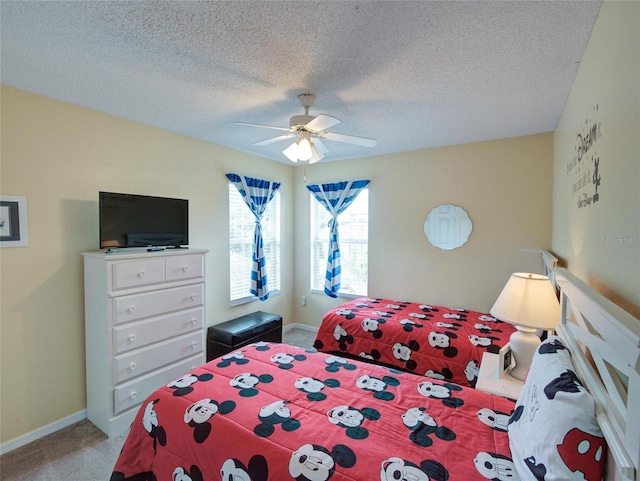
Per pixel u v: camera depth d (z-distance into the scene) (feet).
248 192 12.60
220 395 5.28
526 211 10.65
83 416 8.21
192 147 10.82
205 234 11.36
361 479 3.54
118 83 6.79
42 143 7.43
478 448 4.03
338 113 8.54
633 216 3.16
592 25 4.74
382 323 9.73
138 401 7.93
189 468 4.45
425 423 4.58
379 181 13.38
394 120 9.09
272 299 14.55
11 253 7.06
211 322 11.73
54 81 6.69
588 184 5.08
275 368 6.37
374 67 6.07
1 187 6.87
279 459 3.91
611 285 3.87
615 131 3.75
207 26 4.85
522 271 10.78
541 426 3.44
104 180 8.55
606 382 3.09
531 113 8.48
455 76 6.41
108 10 4.48
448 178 11.93
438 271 12.21
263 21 4.72
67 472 6.39
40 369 7.50
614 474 2.79
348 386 5.68
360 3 4.29
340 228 14.56
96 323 7.68
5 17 4.60
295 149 7.40
